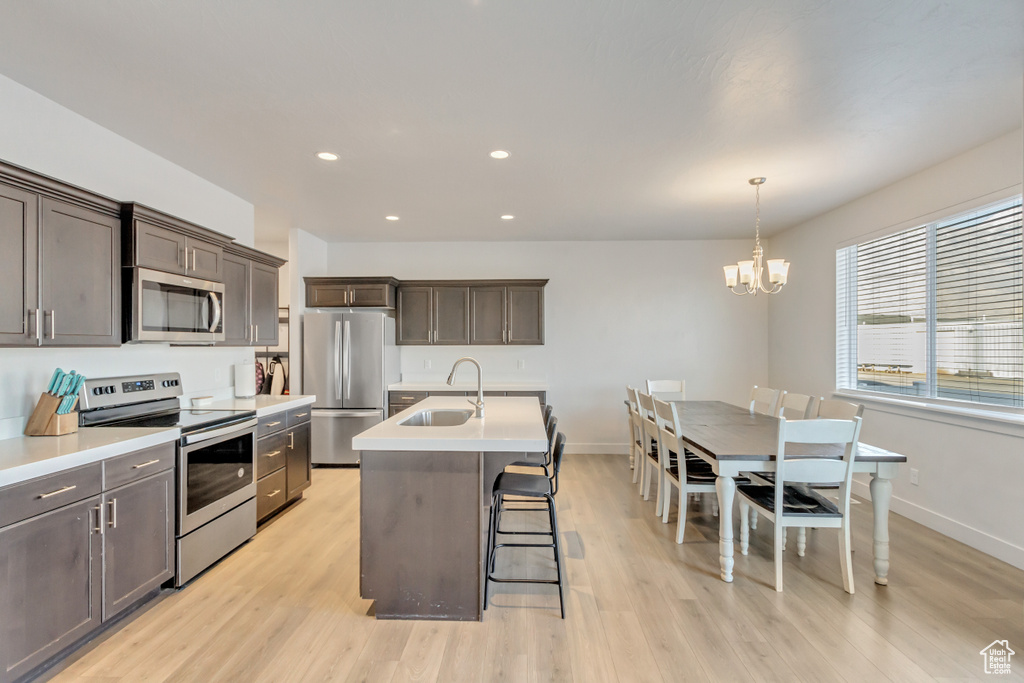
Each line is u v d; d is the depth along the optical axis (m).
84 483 1.96
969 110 2.54
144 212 2.58
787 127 2.73
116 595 2.11
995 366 2.99
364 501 2.29
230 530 2.91
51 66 2.10
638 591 2.50
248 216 4.11
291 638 2.11
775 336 5.48
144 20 1.80
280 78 2.21
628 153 3.09
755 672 1.88
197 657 1.97
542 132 2.79
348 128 2.72
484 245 5.76
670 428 3.35
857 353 4.20
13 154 2.23
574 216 4.63
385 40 1.94
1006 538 2.79
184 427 2.51
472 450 2.22
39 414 2.24
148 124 2.66
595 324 5.74
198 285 3.01
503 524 3.45
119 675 1.86
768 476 3.07
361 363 5.08
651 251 5.72
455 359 5.77
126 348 2.88
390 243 5.80
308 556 2.93
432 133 2.80
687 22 1.83
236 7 1.73
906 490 3.54
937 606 2.34
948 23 1.83
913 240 3.59
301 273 5.19
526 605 2.38
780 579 2.48
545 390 5.16
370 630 2.17
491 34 1.90
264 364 6.05
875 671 1.88
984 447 2.92
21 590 1.72
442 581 2.27
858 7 1.75
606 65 2.12
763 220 4.79
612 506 3.83
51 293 2.14
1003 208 2.93
